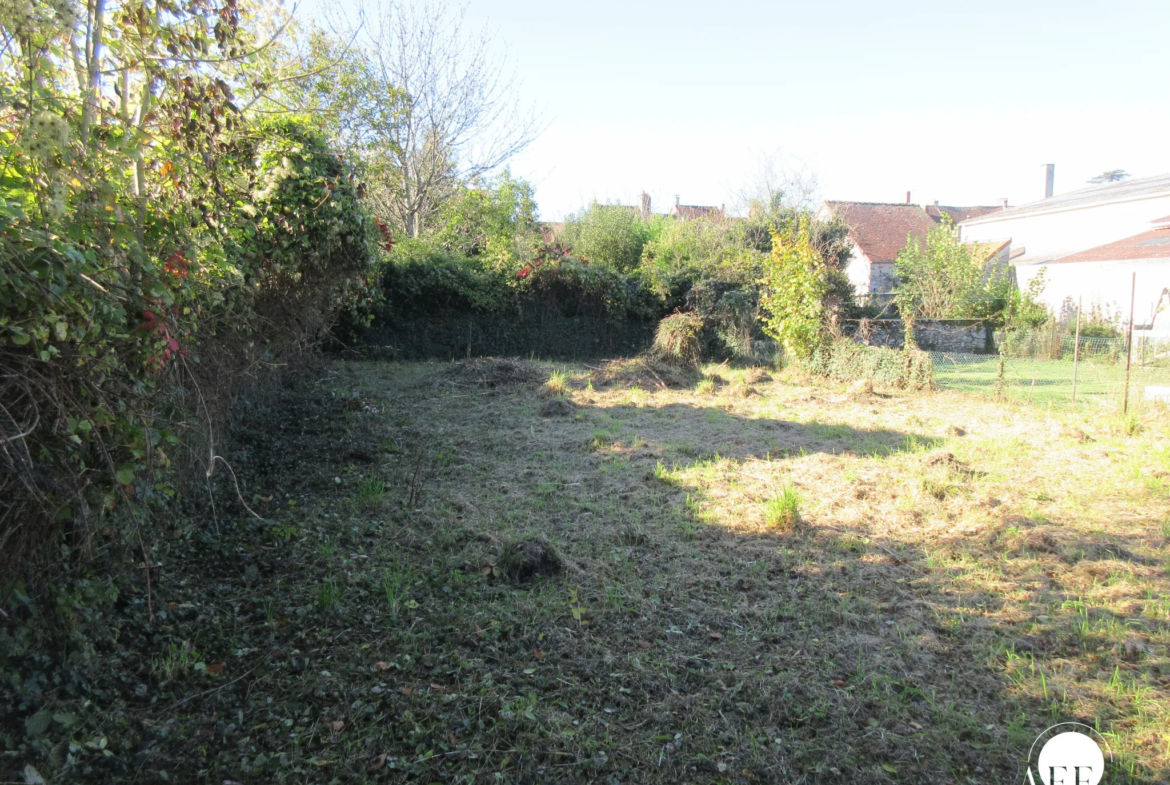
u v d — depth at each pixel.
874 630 3.98
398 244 16.55
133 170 3.81
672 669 3.54
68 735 2.68
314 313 8.21
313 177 6.87
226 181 5.07
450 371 13.23
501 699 3.22
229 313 4.98
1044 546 5.18
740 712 3.21
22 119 2.71
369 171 17.12
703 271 18.84
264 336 6.77
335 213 7.14
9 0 2.74
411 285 15.64
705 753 2.93
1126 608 4.25
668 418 10.27
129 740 2.79
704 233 23.59
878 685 3.44
